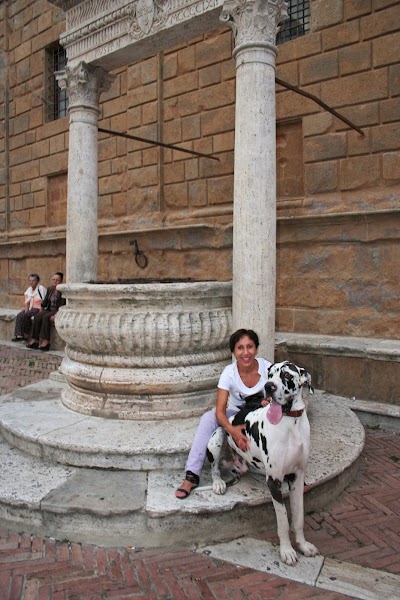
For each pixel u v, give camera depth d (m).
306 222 7.75
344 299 7.48
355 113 7.52
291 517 3.53
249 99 4.58
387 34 7.22
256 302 4.55
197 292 4.63
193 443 3.68
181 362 4.59
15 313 12.44
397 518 3.68
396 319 6.98
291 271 8.05
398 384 6.08
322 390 6.70
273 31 4.66
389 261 7.02
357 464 4.50
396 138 7.13
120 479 3.81
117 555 3.26
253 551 3.26
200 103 9.51
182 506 3.36
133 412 4.56
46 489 3.66
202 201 9.55
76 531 3.41
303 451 3.11
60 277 11.05
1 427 4.75
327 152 7.80
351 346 6.43
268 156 4.59
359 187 7.50
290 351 6.98
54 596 2.81
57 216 12.74
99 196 11.42
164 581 2.95
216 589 2.87
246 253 4.57
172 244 9.79
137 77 10.47
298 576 2.98
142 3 5.51
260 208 4.55
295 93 8.14
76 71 6.29
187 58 9.68
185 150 8.90
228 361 4.93
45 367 9.08
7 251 13.62
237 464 3.64
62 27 12.30
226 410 3.74
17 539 3.45
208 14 5.00
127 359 4.57
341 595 2.82
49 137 12.74
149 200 10.38
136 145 10.55
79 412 4.83
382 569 3.06
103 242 11.09
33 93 13.17
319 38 7.86
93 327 4.53
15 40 13.71
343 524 3.60
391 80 7.18
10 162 14.03
